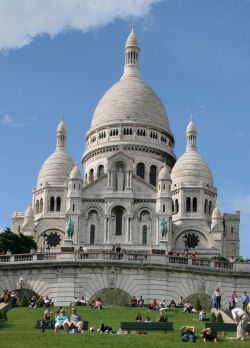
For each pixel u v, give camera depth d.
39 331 55.03
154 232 142.50
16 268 78.12
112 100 174.75
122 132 168.88
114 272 76.56
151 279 76.75
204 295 77.94
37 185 162.12
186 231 153.50
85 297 76.00
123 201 144.00
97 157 167.88
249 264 79.69
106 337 49.78
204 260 79.69
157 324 54.66
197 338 50.88
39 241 151.62
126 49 188.62
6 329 56.59
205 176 161.00
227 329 53.34
